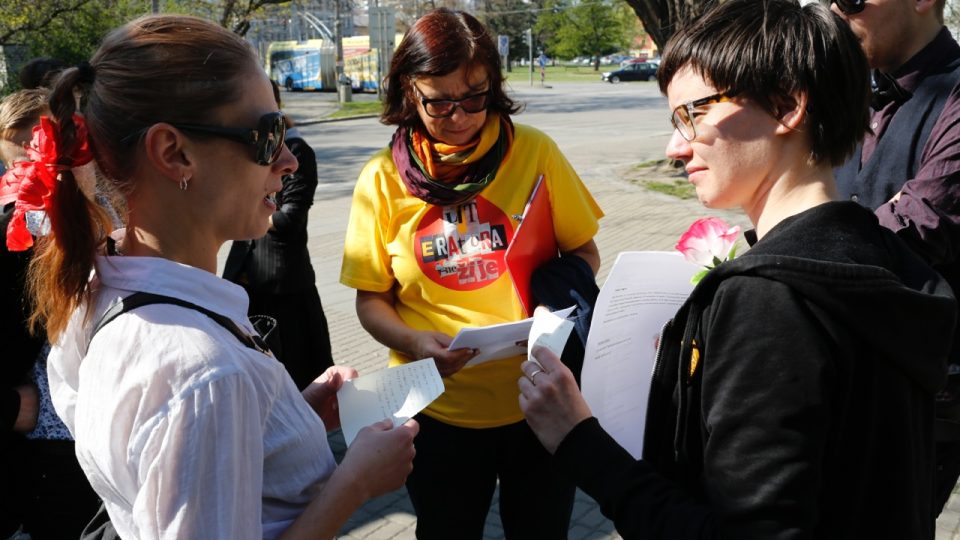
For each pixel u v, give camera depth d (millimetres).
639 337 1425
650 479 1189
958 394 1835
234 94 1166
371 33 27453
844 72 1146
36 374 2076
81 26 16000
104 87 1146
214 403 1050
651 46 70125
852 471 1080
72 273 1151
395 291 2291
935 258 1899
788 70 1136
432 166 2113
